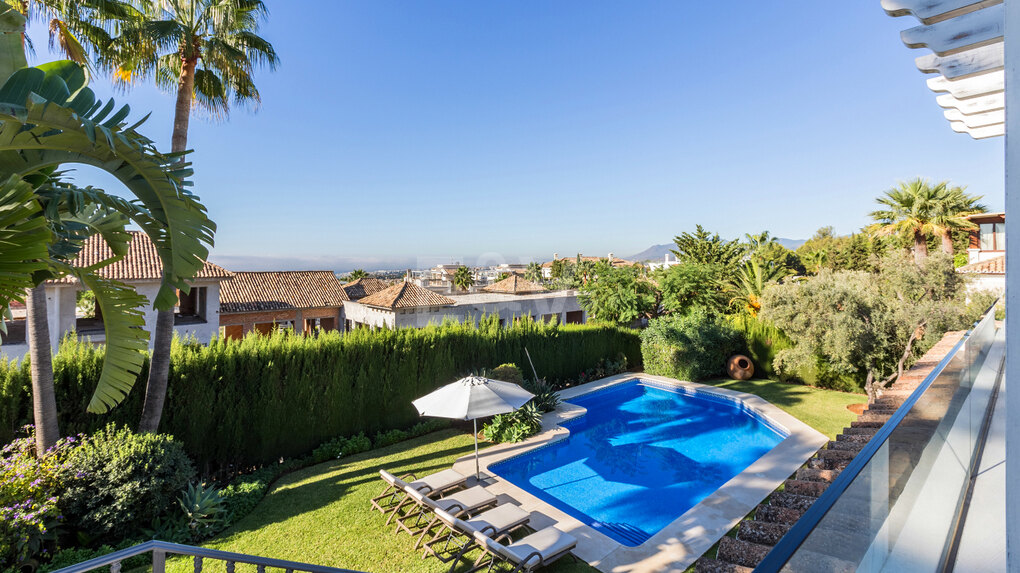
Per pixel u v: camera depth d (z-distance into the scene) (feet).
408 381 44.70
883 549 7.53
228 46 33.06
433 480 28.86
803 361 50.83
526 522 24.71
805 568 5.13
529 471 37.47
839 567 6.03
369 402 41.86
